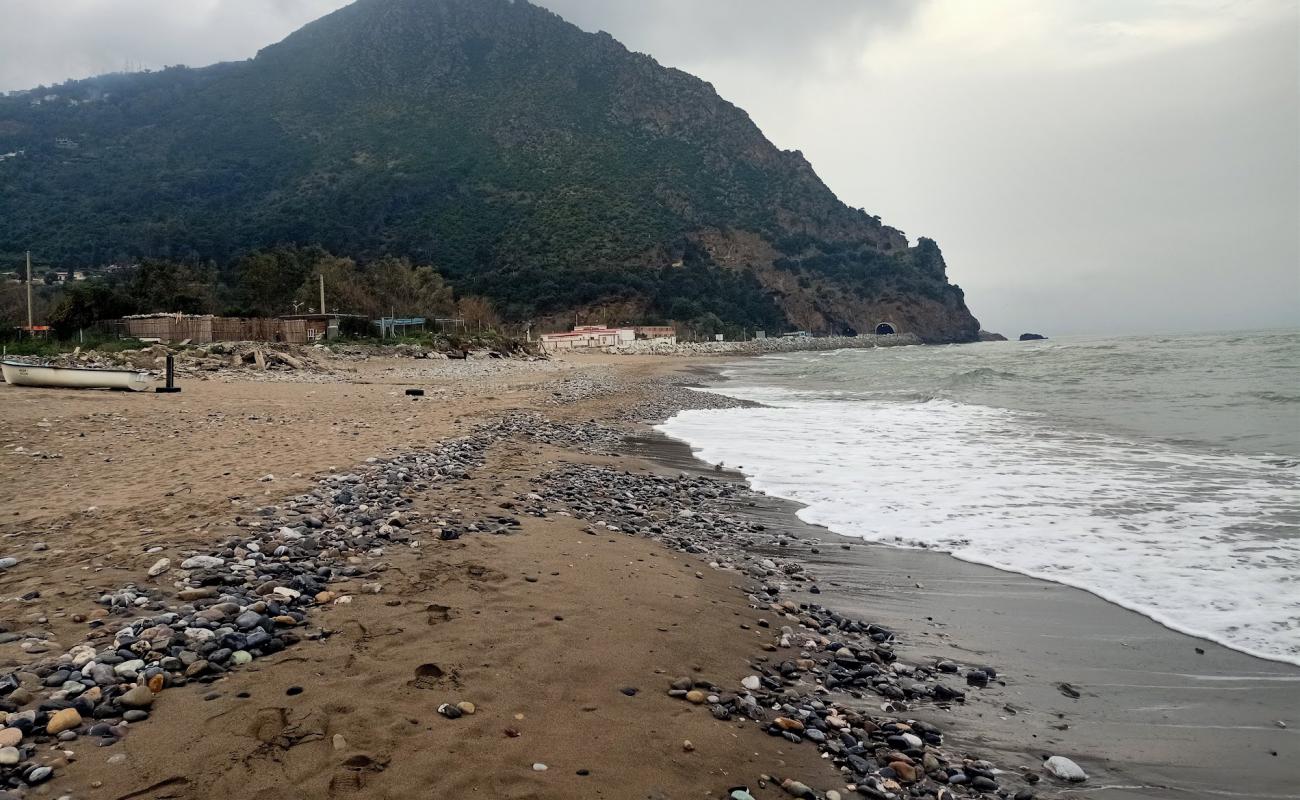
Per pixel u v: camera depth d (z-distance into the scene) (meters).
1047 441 16.23
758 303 164.75
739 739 4.07
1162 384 29.62
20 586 5.27
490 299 129.38
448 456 11.92
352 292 80.75
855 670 5.32
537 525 8.08
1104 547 8.27
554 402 25.80
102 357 30.02
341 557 6.32
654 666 4.84
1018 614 6.55
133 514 7.28
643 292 145.50
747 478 12.98
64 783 3.07
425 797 3.20
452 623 5.09
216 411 17.11
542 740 3.78
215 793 3.10
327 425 15.24
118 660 4.07
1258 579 7.09
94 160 177.88
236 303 79.06
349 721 3.72
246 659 4.30
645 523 9.21
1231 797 3.89
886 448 15.92
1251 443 15.03
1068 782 4.00
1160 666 5.47
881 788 3.77
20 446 11.49
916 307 188.88
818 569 7.88
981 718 4.70
